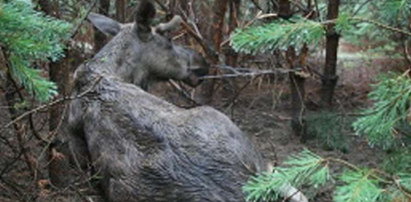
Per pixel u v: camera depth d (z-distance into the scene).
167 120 4.31
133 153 4.25
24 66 3.46
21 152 4.64
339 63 9.51
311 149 6.49
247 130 7.05
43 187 4.61
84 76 5.04
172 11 7.21
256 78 7.80
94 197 4.67
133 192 4.14
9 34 3.24
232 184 3.97
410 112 2.77
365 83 8.38
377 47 9.44
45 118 5.45
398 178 2.68
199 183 3.98
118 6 7.38
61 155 4.73
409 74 3.12
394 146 3.46
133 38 5.48
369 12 6.62
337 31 2.90
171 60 5.66
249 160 4.15
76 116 4.86
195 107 4.50
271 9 7.31
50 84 3.50
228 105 7.70
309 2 6.55
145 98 4.62
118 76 5.29
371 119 2.83
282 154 6.34
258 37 2.84
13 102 4.77
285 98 7.93
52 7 4.91
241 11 7.95
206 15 7.43
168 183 4.02
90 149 4.68
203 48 6.60
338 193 2.57
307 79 7.96
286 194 3.72
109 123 4.53
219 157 4.07
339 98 7.77
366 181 2.58
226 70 7.31
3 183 4.69
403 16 3.05
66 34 3.67
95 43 7.02
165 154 4.11
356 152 6.32
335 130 6.47
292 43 2.84
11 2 3.42
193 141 4.14
